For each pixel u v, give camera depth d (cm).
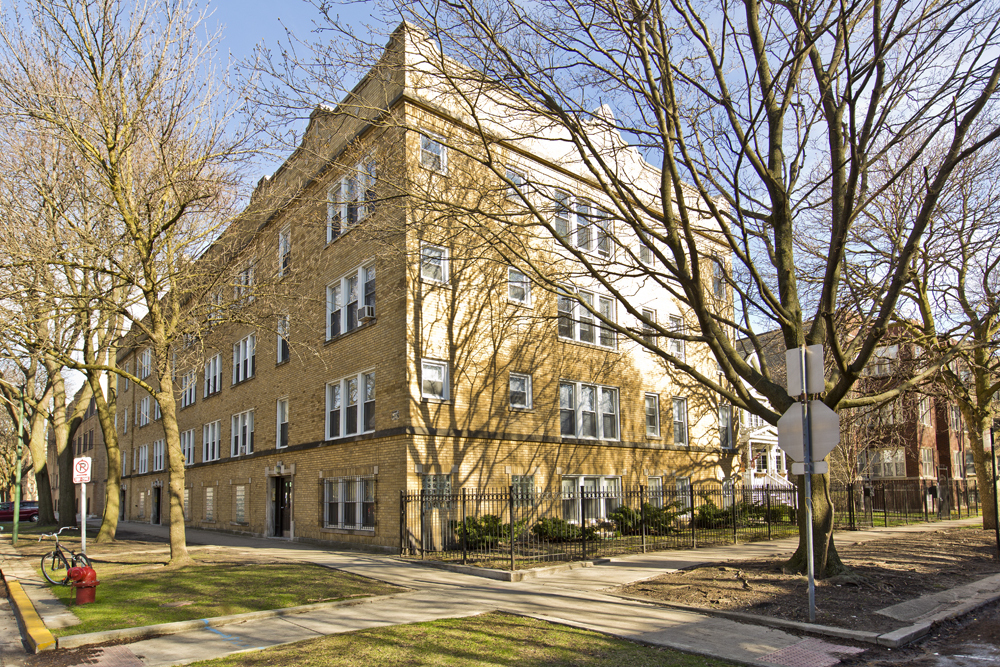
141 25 1320
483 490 1700
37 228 1298
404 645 744
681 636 782
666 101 1138
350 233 1872
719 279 1627
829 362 1792
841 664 693
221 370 2816
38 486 3147
